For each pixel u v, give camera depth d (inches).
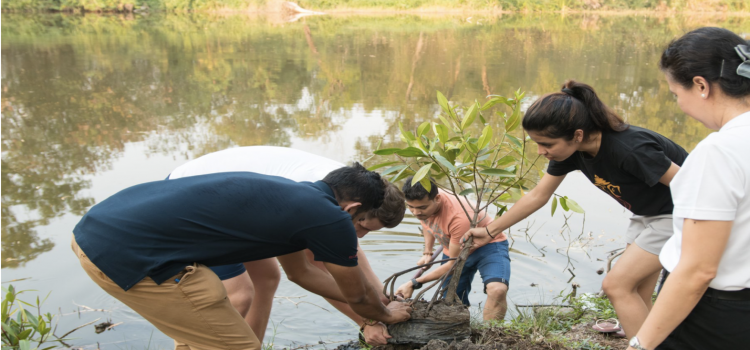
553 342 120.8
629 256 102.0
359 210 99.4
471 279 161.2
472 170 126.0
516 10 1130.0
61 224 207.3
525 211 116.0
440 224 150.8
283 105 385.7
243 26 877.8
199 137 312.5
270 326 150.0
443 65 531.5
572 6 1139.9
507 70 503.2
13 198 229.8
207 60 560.7
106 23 900.6
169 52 609.0
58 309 156.4
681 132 303.3
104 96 407.2
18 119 344.8
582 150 101.0
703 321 71.1
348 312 132.2
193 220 86.8
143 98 402.9
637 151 93.7
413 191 143.9
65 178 251.6
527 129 98.8
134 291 88.7
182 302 88.9
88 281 171.3
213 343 94.0
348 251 91.4
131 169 261.6
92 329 147.1
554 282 169.9
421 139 122.3
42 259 183.2
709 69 66.7
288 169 113.9
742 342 69.3
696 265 64.0
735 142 63.3
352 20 980.6
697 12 1081.4
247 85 450.9
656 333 66.8
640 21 944.9
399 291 150.1
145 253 86.0
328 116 354.6
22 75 474.9
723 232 63.0
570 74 478.9
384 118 348.8
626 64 533.6
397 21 965.2
